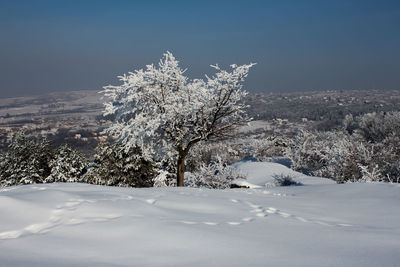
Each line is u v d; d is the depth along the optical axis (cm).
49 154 4444
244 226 550
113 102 1838
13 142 4456
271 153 4025
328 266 348
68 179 4072
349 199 897
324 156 2270
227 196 889
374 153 2045
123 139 1848
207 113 1775
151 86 1838
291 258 378
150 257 374
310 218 659
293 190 1115
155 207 643
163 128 1788
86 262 351
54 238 439
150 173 3081
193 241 440
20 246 403
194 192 946
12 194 678
